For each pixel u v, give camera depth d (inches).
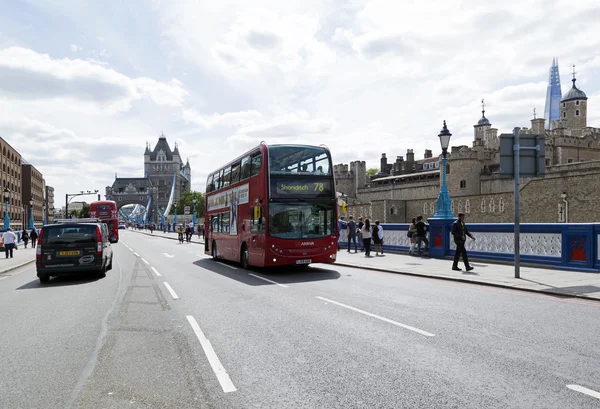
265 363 206.8
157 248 1344.7
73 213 7155.5
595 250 499.2
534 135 482.6
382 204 2113.7
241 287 462.3
